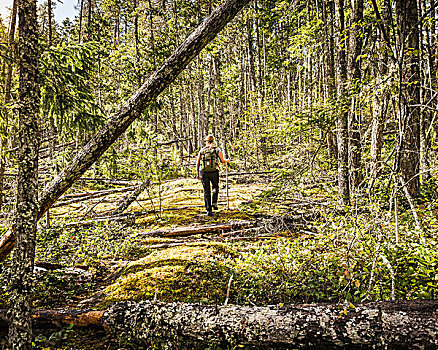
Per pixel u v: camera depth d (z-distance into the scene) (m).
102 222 6.94
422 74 5.13
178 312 2.62
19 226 1.93
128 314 2.70
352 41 6.03
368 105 5.09
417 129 5.14
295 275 3.61
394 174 3.34
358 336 2.16
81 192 11.19
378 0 6.07
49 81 3.63
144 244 5.79
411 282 2.87
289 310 2.46
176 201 9.33
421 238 3.29
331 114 6.09
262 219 6.41
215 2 16.84
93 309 3.07
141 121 4.43
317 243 4.25
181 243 5.64
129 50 13.67
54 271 4.11
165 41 14.69
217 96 19.14
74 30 14.28
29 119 1.94
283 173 6.13
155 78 2.32
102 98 13.55
